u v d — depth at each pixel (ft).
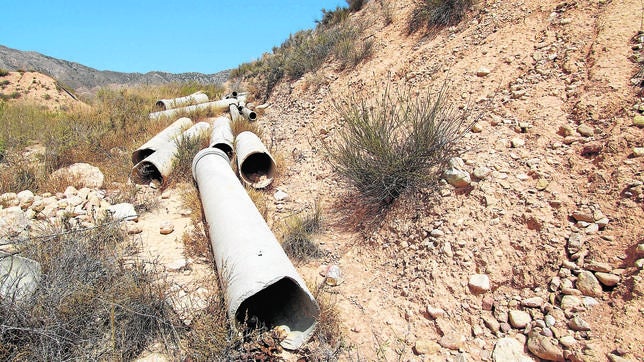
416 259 13.91
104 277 12.51
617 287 10.07
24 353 9.51
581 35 20.20
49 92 105.60
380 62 33.60
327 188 21.68
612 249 10.94
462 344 10.76
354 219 18.06
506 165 15.20
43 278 11.78
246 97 55.67
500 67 21.99
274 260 11.71
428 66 27.45
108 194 22.50
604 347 9.04
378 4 44.34
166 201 22.34
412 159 16.84
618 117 14.74
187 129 34.50
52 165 25.22
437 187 15.76
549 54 20.56
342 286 14.06
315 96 37.52
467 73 23.30
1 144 28.19
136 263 14.05
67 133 29.99
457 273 12.62
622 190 12.19
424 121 17.48
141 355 10.83
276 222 18.35
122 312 11.14
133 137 33.19
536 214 12.81
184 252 16.14
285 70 48.70
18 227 15.80
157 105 50.65
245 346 10.48
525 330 10.44
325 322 11.77
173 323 11.35
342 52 39.91
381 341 11.49
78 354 10.16
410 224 15.39
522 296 11.32
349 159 18.25
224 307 11.34
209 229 15.49
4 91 99.19
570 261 11.30
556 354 9.45
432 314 11.80
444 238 13.71
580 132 15.23
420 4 35.09
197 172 21.29
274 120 39.99
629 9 19.63
